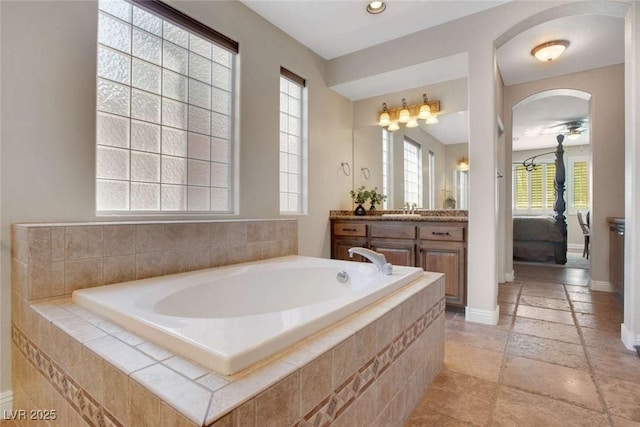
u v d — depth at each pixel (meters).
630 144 2.15
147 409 0.76
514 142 7.12
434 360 1.81
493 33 2.63
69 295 1.49
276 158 2.91
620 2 2.19
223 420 0.67
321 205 3.48
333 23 2.87
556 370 1.89
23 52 1.51
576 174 7.43
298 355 0.92
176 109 2.23
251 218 2.68
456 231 2.84
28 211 1.54
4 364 1.50
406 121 3.64
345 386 1.04
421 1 2.56
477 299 2.70
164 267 1.86
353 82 3.43
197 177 2.36
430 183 3.51
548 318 2.78
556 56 3.22
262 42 2.78
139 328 1.06
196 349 0.88
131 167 1.99
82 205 1.71
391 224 3.19
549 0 2.41
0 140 1.46
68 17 1.65
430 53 2.92
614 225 3.38
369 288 1.46
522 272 4.74
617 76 3.58
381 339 1.25
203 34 2.34
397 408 1.38
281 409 0.81
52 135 1.60
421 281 1.80
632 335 2.15
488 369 1.91
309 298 2.18
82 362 0.99
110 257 1.63
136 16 2.01
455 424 1.43
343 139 3.83
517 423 1.43
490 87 2.65
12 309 1.50
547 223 5.48
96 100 1.77
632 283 2.15
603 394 1.65
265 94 2.81
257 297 2.02
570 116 5.39
